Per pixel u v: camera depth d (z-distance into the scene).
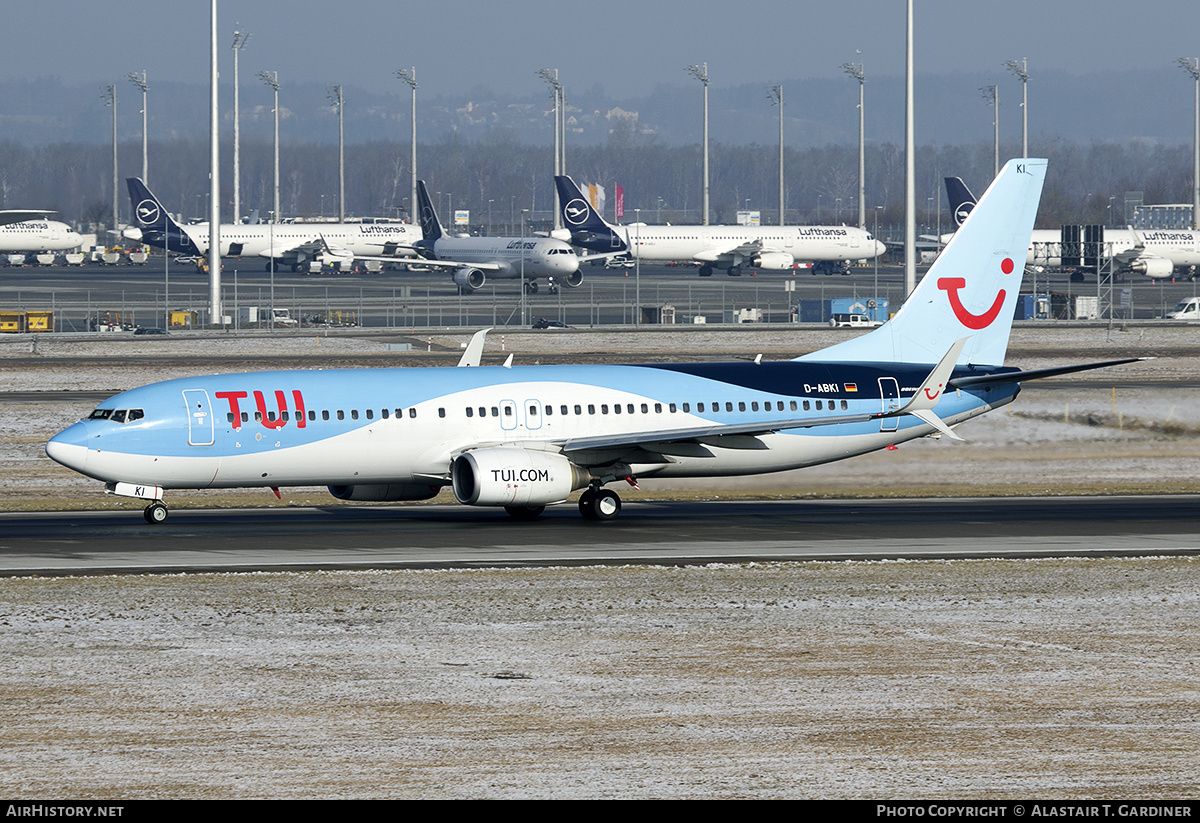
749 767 60.78
